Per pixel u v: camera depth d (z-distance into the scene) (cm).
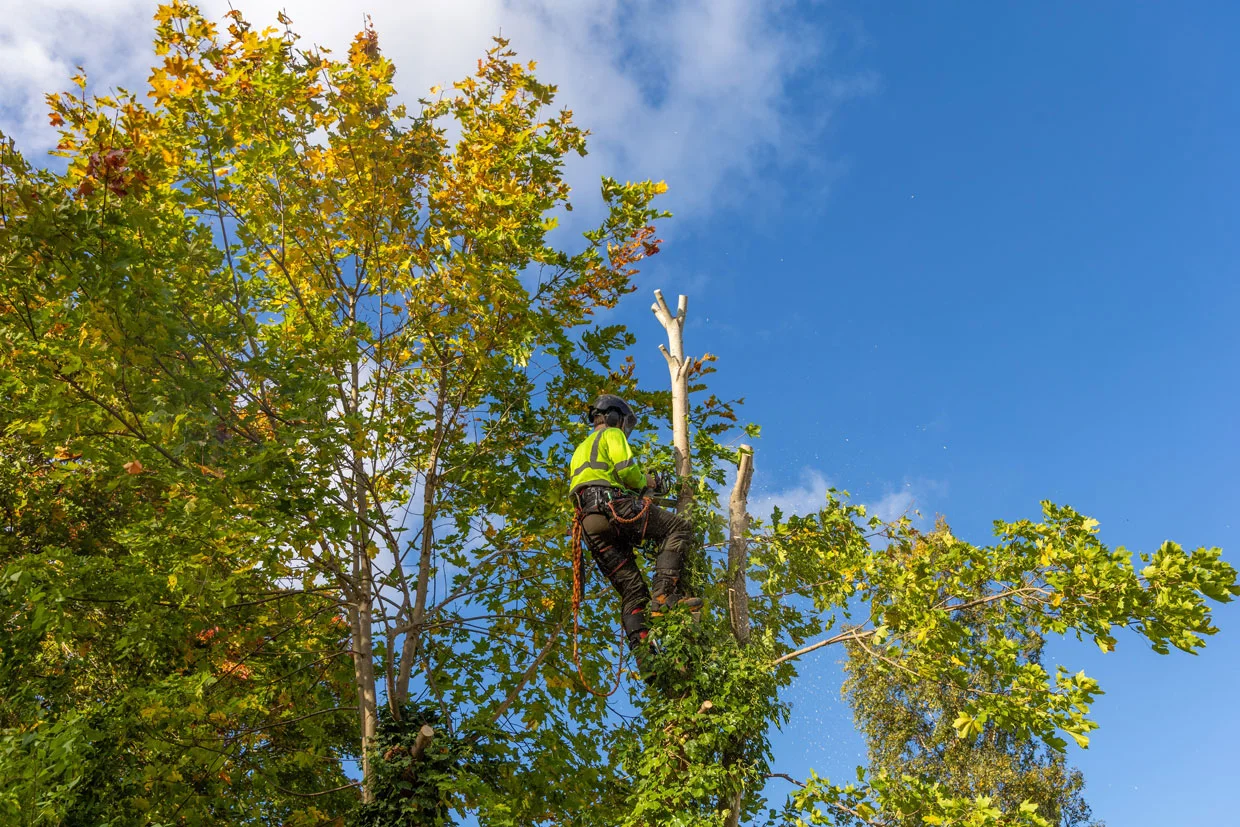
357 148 734
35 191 554
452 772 711
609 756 792
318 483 676
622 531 586
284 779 908
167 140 672
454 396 866
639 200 765
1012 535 556
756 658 565
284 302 848
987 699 546
